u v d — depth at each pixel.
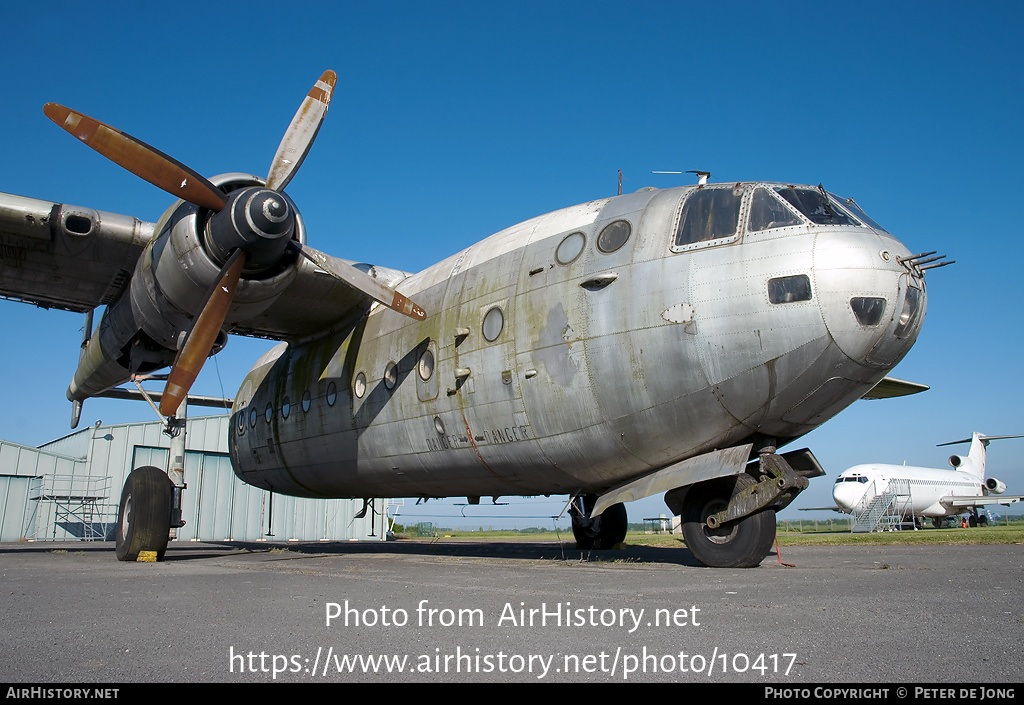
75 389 15.23
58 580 7.19
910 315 7.35
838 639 3.57
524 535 46.38
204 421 31.61
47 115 8.50
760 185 7.89
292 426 13.40
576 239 8.87
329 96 10.18
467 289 10.01
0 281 12.09
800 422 7.90
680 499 8.67
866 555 11.83
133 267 11.50
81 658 3.29
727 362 7.42
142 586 6.49
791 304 7.16
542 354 8.66
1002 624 3.98
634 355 7.88
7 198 10.05
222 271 9.05
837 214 7.63
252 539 31.86
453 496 12.03
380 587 6.16
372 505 14.94
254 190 9.19
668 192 8.60
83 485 30.59
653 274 7.89
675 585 6.09
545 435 8.81
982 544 16.81
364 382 11.59
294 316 12.48
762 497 7.62
